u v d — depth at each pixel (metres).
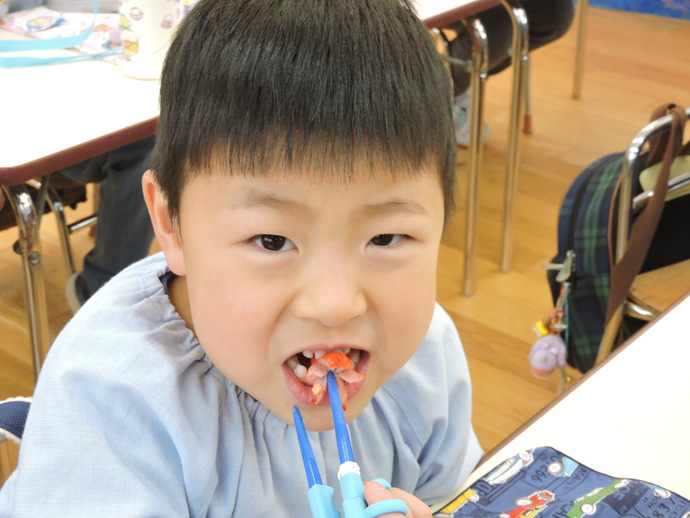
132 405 0.62
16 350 1.95
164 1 1.39
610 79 3.44
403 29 0.53
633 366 0.88
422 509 0.54
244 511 0.67
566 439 0.79
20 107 1.32
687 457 0.77
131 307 0.67
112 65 1.48
